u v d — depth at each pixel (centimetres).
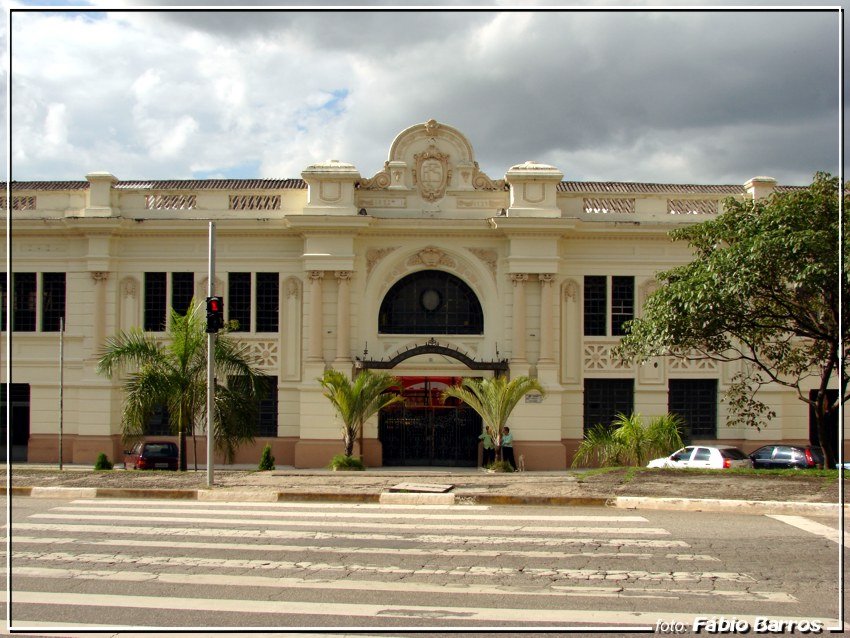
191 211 3325
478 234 3266
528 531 1420
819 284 1933
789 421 3303
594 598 1045
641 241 3312
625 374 3312
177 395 2595
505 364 3159
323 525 1470
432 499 1698
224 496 1772
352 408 2977
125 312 3312
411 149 3306
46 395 3334
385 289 3294
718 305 2053
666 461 2695
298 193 3331
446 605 1015
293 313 3300
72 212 3350
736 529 1433
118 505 1691
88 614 976
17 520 1519
